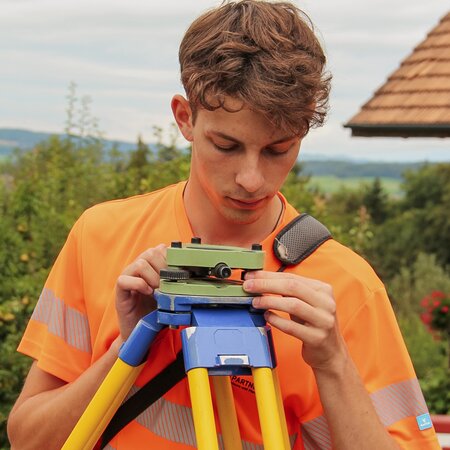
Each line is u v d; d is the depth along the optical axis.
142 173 7.69
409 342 10.69
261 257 1.75
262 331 1.72
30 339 2.21
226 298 1.72
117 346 1.93
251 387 1.95
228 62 1.71
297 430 1.99
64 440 2.01
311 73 1.75
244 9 1.83
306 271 2.00
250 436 1.95
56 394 2.08
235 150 1.77
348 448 1.82
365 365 1.96
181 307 1.70
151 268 1.86
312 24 1.90
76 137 8.35
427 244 41.12
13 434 2.14
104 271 2.12
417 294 17.80
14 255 5.43
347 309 1.98
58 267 2.21
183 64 1.86
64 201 6.90
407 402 1.98
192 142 1.96
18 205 6.00
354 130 10.52
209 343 1.67
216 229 2.06
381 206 48.06
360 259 2.07
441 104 10.03
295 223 2.05
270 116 1.70
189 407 1.95
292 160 1.83
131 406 1.97
